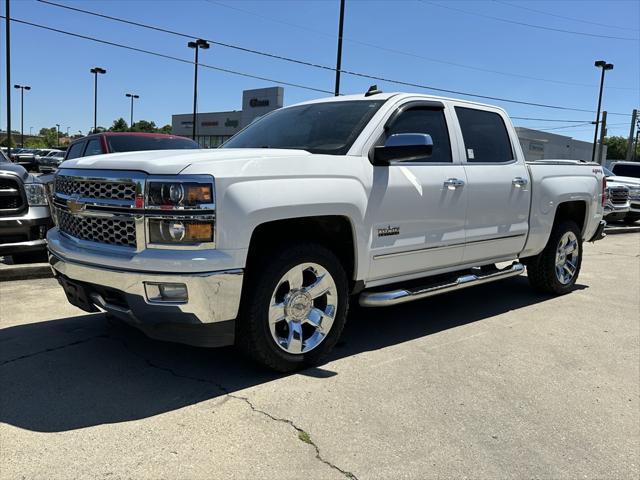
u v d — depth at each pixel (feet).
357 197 12.56
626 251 35.24
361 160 12.95
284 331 12.26
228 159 10.85
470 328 16.43
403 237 13.91
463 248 15.76
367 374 12.57
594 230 21.94
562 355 14.37
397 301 13.89
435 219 14.65
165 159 10.78
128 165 10.78
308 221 12.25
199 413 10.40
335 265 12.58
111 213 10.86
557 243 20.04
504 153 17.46
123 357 13.05
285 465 8.79
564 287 20.90
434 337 15.48
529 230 18.07
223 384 11.72
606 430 10.41
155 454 8.98
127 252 10.69
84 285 11.76
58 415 10.20
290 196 11.30
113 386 11.48
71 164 12.33
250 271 11.45
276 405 10.82
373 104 14.28
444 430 10.13
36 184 21.54
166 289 10.50
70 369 12.30
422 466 8.93
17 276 20.53
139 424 9.93
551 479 8.76
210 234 10.38
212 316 10.61
